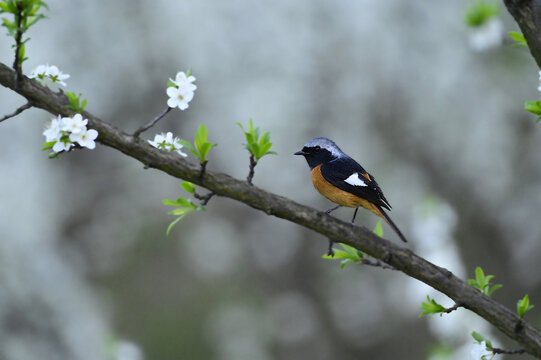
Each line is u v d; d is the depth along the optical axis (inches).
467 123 583.2
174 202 161.0
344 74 576.1
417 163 583.8
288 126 570.3
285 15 573.0
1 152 546.9
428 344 558.9
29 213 546.0
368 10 577.0
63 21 556.7
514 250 576.1
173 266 598.9
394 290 585.3
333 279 596.4
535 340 153.1
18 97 554.6
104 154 597.0
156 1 568.4
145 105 571.5
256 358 569.0
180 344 564.1
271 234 605.3
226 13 570.6
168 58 569.0
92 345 505.7
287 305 593.9
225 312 585.3
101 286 569.0
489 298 157.8
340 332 585.9
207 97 571.2
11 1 141.8
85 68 560.1
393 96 580.4
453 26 581.6
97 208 590.2
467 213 583.2
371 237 160.4
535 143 581.6
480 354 155.7
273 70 572.7
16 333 478.0
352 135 576.4
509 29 515.8
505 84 584.7
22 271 509.7
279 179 569.3
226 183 156.3
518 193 579.2
